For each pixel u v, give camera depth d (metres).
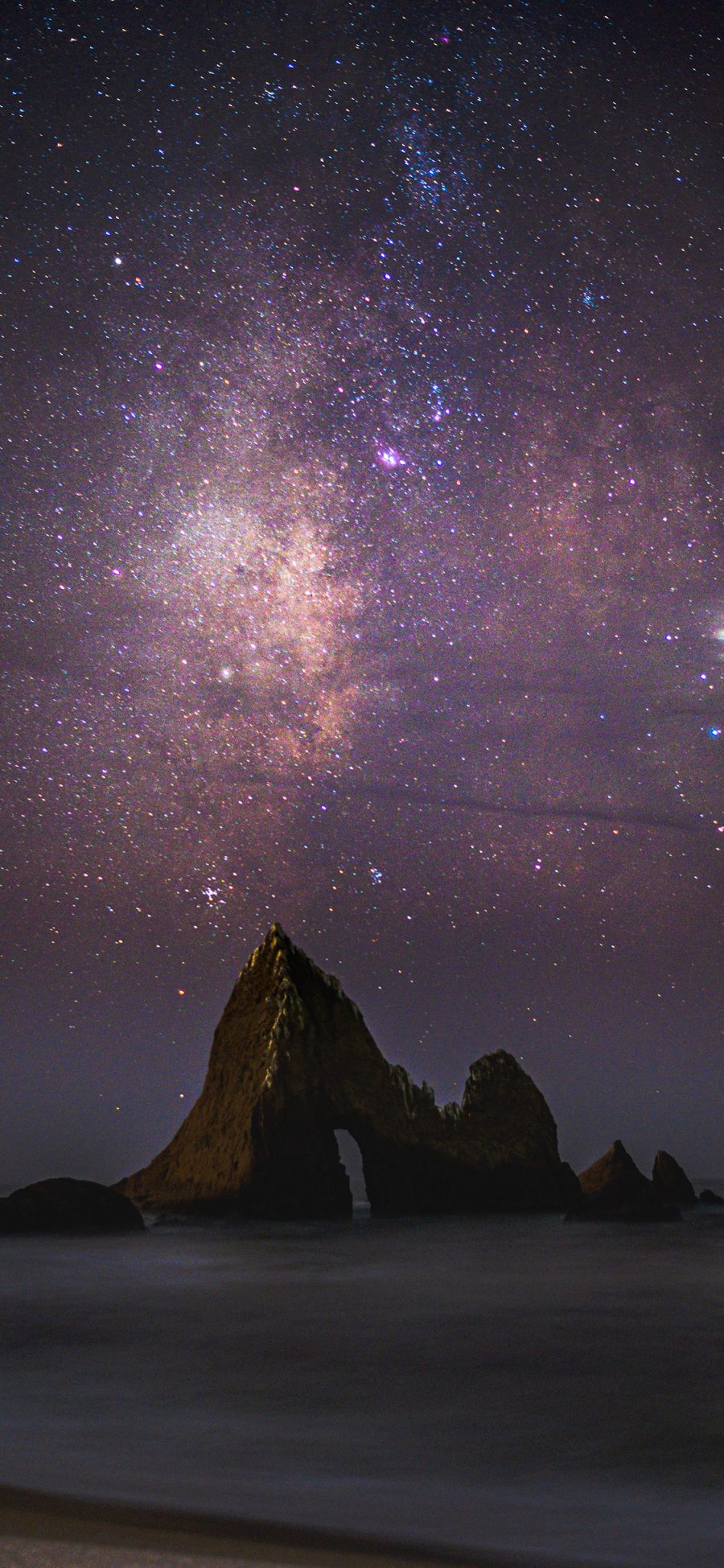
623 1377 9.89
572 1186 27.91
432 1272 17.64
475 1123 27.69
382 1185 25.61
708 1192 32.75
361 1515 5.48
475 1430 7.89
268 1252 19.98
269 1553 4.43
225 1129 25.73
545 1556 4.79
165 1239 21.58
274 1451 7.13
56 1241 21.03
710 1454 7.20
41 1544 4.36
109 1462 6.61
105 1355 10.80
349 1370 10.12
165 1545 4.42
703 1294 15.45
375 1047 27.48
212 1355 10.84
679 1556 4.84
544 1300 14.77
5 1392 9.02
